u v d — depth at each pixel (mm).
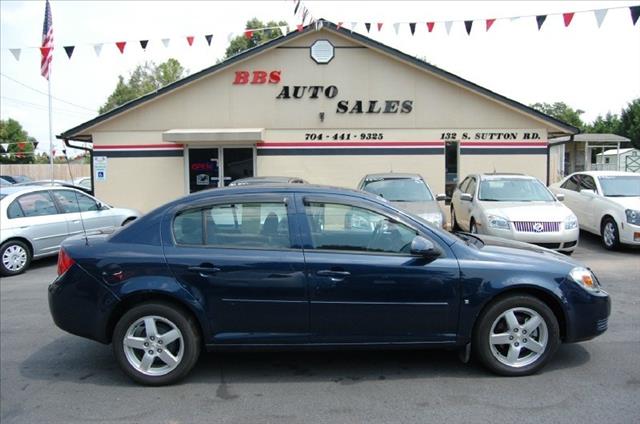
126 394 4125
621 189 11227
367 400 3924
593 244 11406
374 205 4379
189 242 4320
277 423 3600
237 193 4445
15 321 6285
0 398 4086
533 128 14945
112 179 15242
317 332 4230
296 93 14953
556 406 3758
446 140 14984
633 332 5391
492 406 3775
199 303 4180
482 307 4242
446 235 4387
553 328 4273
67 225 10125
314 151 15062
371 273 4191
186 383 4309
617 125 45531
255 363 4719
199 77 14789
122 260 4238
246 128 15039
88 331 4273
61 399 4055
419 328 4246
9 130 55094
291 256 4219
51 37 15969
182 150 15164
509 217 9352
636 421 3529
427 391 4055
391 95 14922
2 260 9094
